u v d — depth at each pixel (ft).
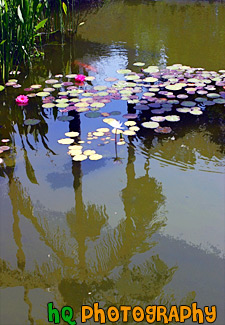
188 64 15.11
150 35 19.44
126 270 6.01
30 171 8.64
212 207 7.30
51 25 20.63
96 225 7.01
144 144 9.55
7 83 13.82
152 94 12.21
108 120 10.66
